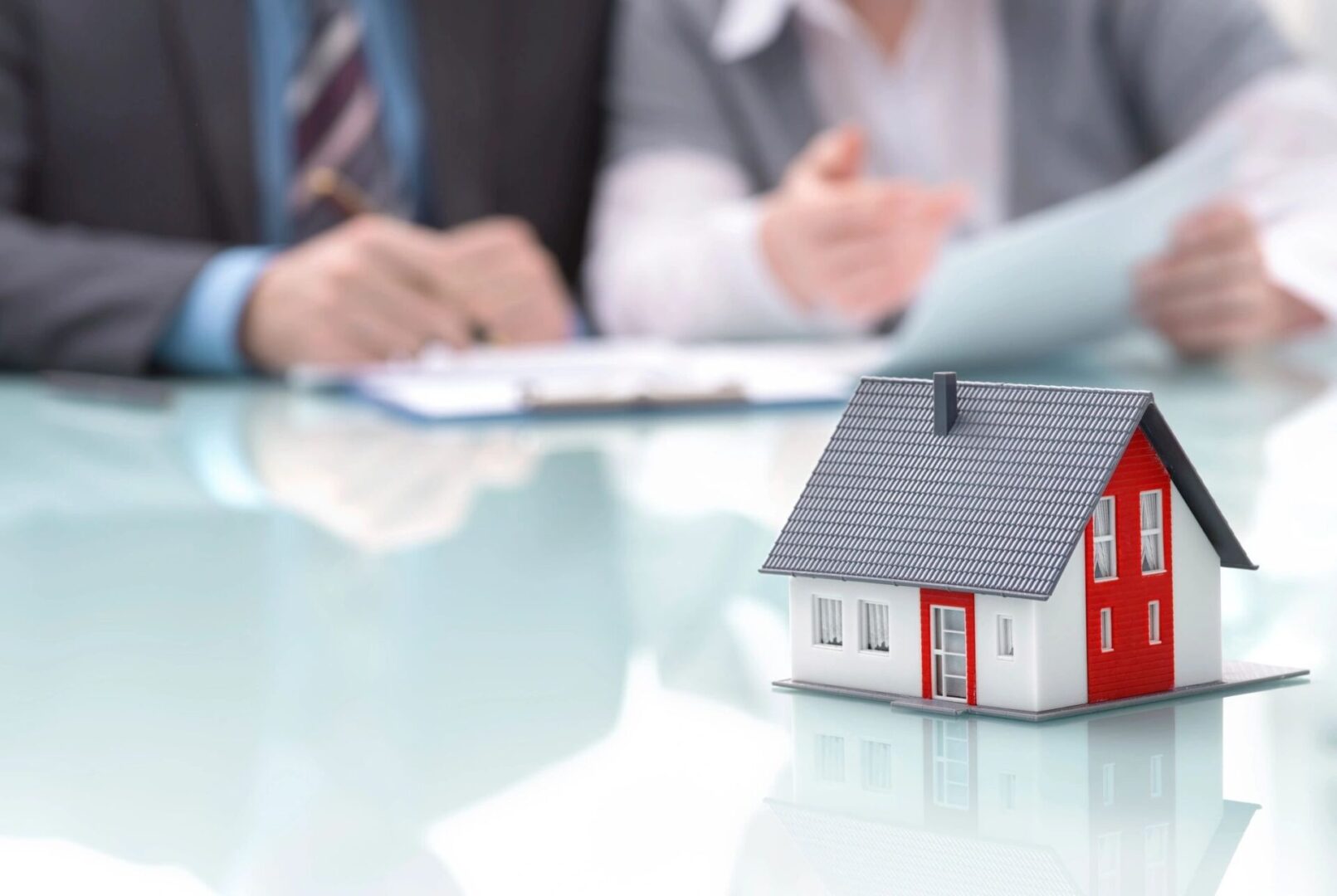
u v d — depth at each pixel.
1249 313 1.54
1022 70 2.16
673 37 2.21
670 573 0.72
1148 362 1.54
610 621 0.63
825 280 1.78
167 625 0.64
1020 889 0.33
